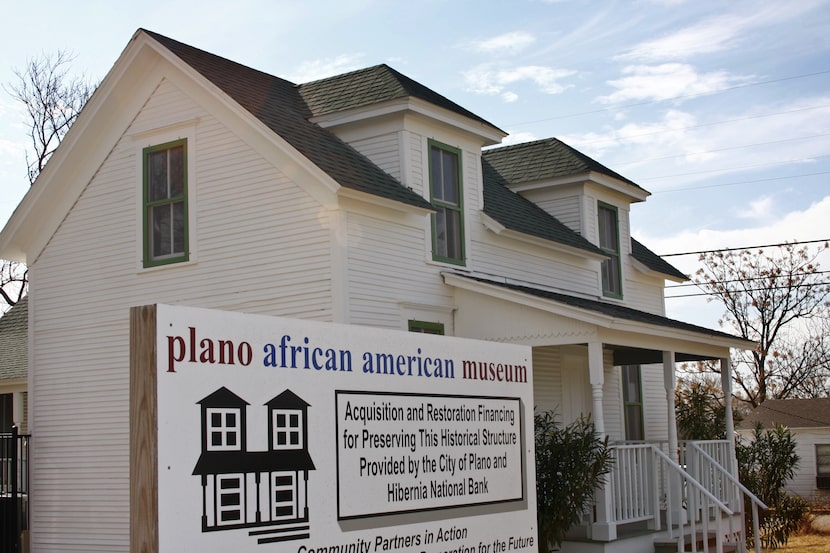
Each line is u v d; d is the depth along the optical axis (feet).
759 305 161.68
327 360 24.84
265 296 48.32
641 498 50.44
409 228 51.34
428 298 51.72
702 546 51.16
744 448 71.72
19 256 59.00
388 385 26.68
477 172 58.39
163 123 53.01
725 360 62.80
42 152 114.01
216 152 50.93
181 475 20.75
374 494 25.73
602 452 44.93
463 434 29.30
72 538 54.13
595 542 46.26
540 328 49.60
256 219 49.14
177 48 54.34
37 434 56.24
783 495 75.05
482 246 57.67
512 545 30.81
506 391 31.48
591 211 70.90
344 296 46.19
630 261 76.02
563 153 73.00
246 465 22.24
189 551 20.72
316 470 24.04
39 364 56.65
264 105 53.01
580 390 65.36
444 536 27.99
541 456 44.52
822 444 145.38
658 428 76.54
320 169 46.42
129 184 54.13
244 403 22.38
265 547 22.47
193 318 21.47
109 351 53.93
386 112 53.21
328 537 24.17
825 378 181.06
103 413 53.83
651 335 51.98
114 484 53.01
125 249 53.88
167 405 20.66
